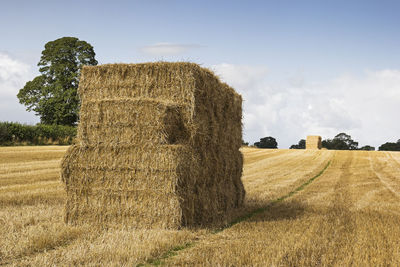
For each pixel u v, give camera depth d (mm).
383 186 15641
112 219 7703
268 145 83938
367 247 6316
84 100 8547
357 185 15859
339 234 7324
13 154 21484
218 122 9234
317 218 8836
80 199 7898
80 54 41500
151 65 8172
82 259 5301
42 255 5570
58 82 39281
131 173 7645
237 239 6852
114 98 8008
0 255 5516
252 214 9719
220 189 9344
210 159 8758
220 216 9062
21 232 6703
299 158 30391
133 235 6621
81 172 7895
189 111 7953
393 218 9094
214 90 8984
